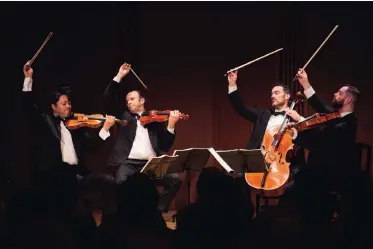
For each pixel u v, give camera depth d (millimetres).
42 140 7430
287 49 8977
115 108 7992
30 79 7453
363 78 9008
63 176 7141
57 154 7391
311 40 9000
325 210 4977
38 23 8867
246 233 4703
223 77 9070
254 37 9031
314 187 5371
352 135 7320
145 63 8977
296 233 4676
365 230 4785
